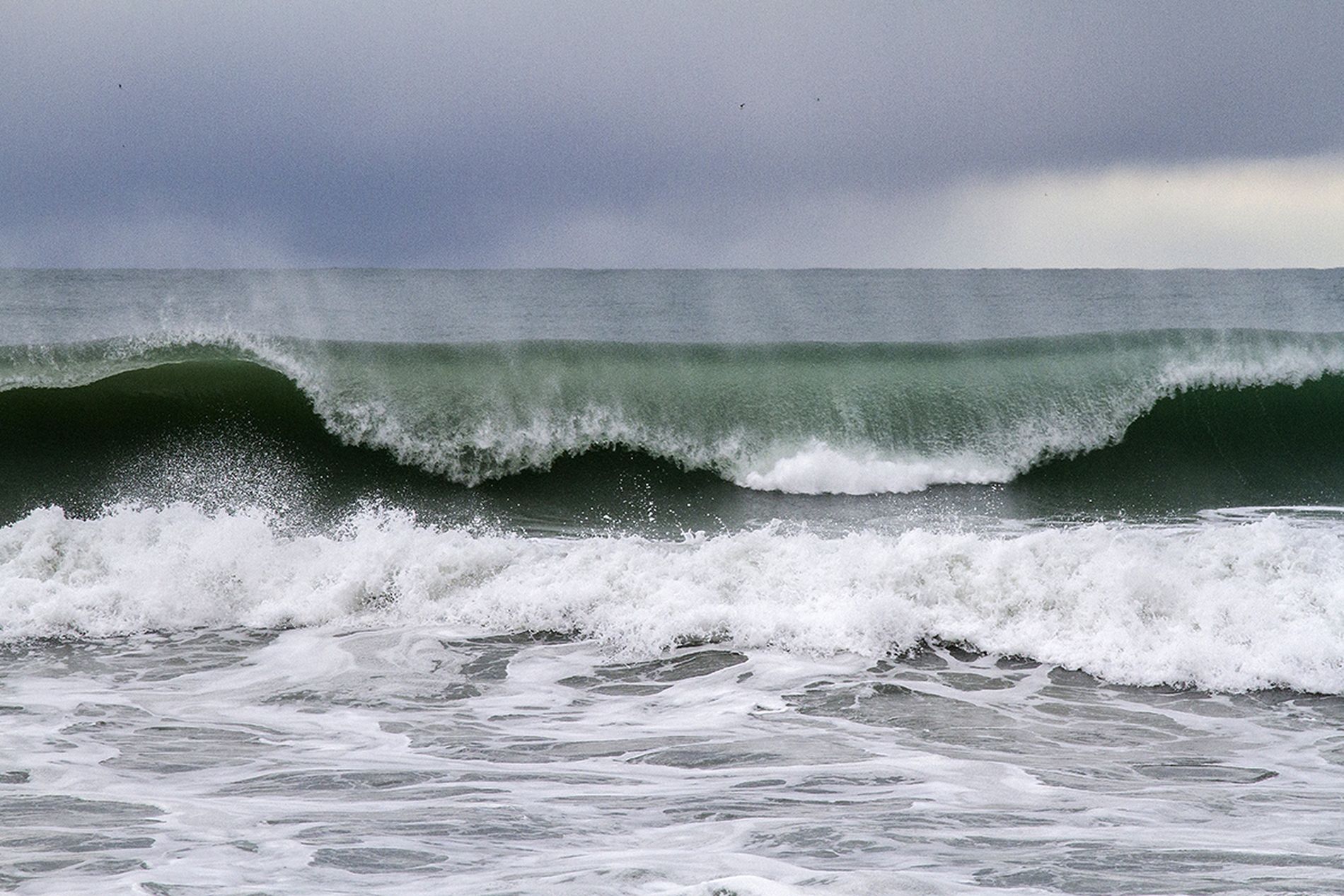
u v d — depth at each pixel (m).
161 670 31.20
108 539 39.12
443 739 25.31
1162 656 30.48
